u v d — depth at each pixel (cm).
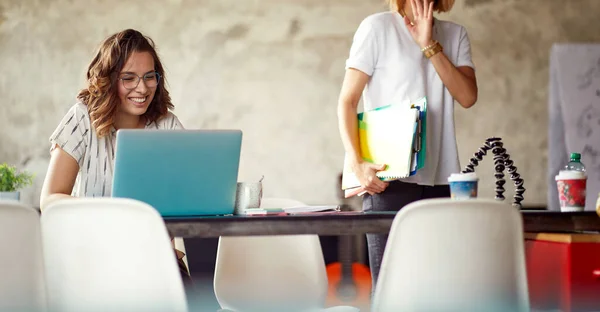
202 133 247
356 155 298
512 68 782
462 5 782
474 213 203
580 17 784
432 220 201
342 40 775
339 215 222
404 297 203
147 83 315
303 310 320
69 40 768
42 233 207
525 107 781
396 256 202
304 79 775
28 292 212
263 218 218
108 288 205
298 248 325
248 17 774
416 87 306
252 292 322
